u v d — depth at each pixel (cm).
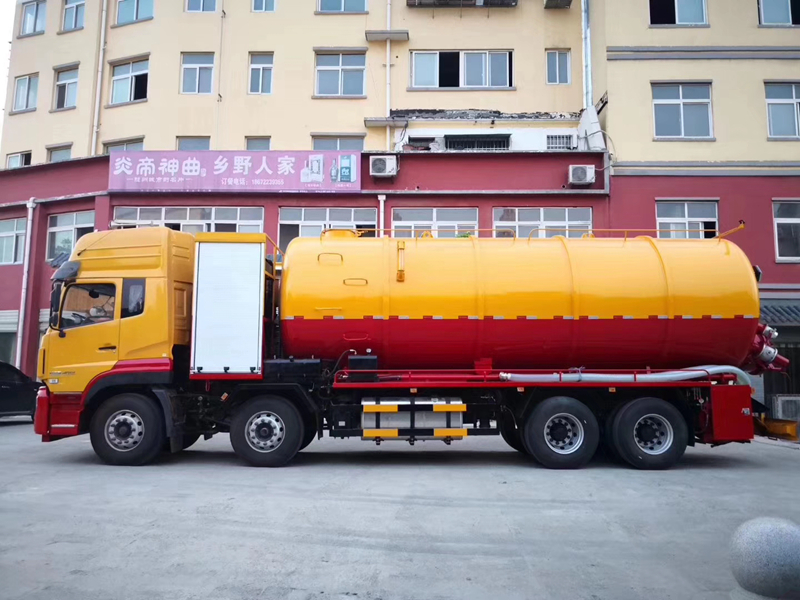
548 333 920
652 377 909
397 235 1753
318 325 916
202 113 2119
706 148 1788
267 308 953
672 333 923
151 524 587
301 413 953
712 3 1848
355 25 2145
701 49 1828
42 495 702
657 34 1848
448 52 2141
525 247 962
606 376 909
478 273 929
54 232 1928
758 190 1758
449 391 945
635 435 908
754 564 362
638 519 620
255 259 916
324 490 737
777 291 1708
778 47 1819
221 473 848
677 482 805
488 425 952
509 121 2050
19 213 1970
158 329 905
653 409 909
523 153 1766
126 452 902
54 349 916
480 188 1770
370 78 2119
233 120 2114
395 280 925
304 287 922
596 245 968
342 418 940
